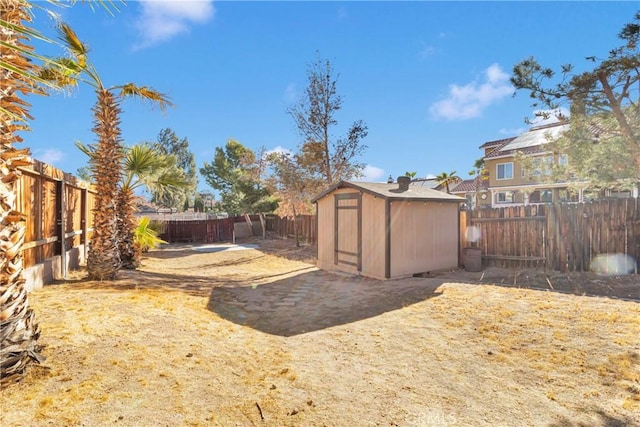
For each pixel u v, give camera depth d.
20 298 2.72
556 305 5.33
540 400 2.92
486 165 30.33
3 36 2.48
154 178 9.30
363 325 5.01
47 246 6.74
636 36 9.14
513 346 4.01
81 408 2.43
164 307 5.14
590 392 3.00
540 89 11.15
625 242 7.30
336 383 3.22
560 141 12.30
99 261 7.00
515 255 8.93
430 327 4.78
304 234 17.41
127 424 2.33
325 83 16.52
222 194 32.44
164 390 2.81
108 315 4.32
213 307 5.82
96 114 7.16
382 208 8.55
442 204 9.43
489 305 5.57
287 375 3.36
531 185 26.52
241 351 3.89
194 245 19.23
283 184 17.14
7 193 2.61
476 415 2.72
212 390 2.93
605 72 9.91
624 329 4.18
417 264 8.87
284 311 5.91
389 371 3.50
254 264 12.03
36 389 2.58
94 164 7.14
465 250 9.30
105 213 7.09
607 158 11.25
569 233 7.98
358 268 9.23
